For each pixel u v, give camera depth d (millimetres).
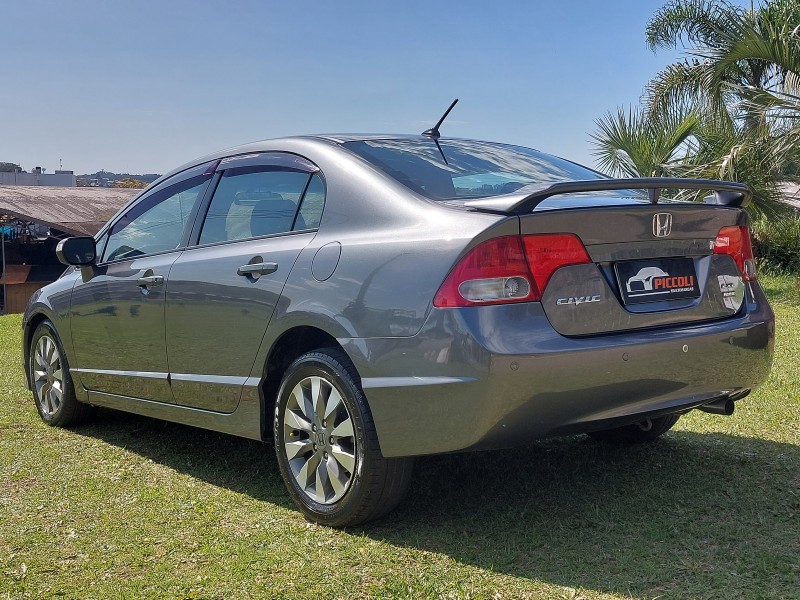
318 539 3201
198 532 3314
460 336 2859
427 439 2982
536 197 2885
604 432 4332
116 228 4828
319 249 3422
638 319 3086
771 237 14625
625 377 2992
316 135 3936
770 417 4738
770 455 4043
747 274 3504
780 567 2777
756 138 11953
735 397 3504
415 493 3674
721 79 13266
